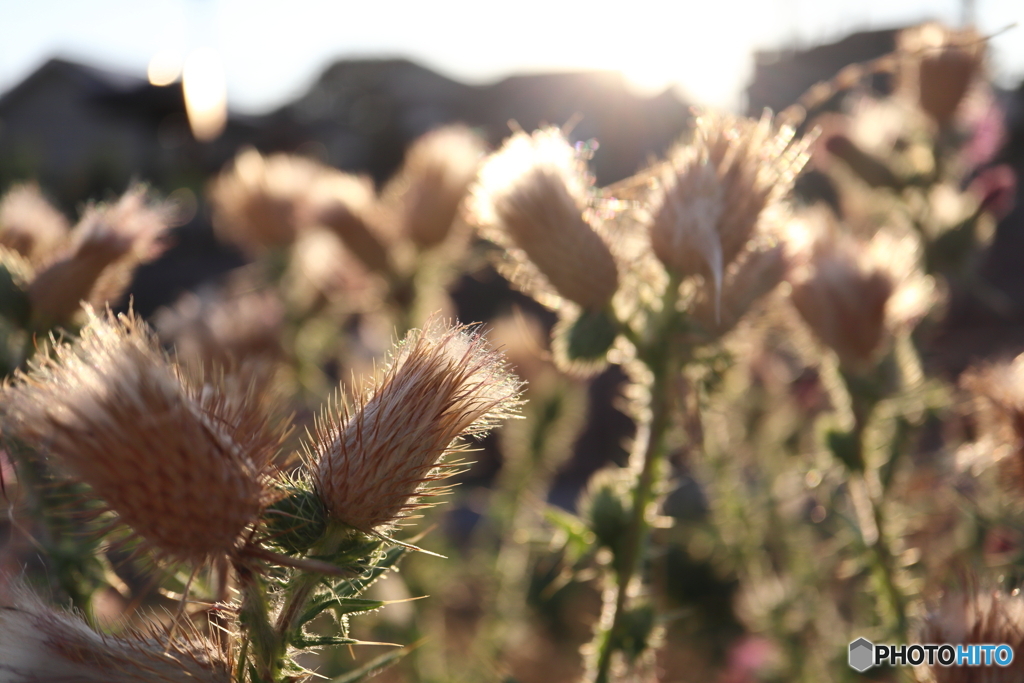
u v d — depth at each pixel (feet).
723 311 5.88
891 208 11.16
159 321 9.62
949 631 4.34
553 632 13.48
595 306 5.91
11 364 5.52
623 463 20.79
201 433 3.11
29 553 4.71
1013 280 24.99
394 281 11.18
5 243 6.95
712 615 15.01
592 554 6.30
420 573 9.34
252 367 5.91
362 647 8.93
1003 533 7.50
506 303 23.24
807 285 7.54
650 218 5.78
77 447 3.00
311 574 3.57
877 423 8.27
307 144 71.41
